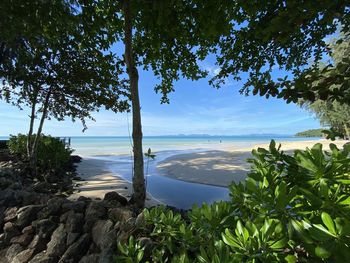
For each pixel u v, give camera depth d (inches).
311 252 49.2
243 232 57.6
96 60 346.3
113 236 135.0
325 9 67.9
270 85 79.3
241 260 55.8
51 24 195.2
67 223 162.4
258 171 68.5
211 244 65.8
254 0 127.0
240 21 175.0
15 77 390.0
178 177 464.4
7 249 166.4
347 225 43.9
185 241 83.0
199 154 894.4
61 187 340.2
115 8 190.2
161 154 1095.0
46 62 383.9
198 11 160.6
